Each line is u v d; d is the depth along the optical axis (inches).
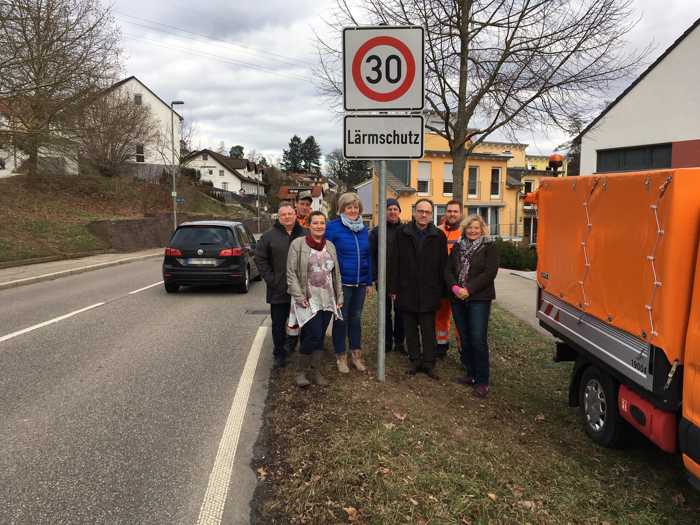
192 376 203.6
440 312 230.5
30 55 637.9
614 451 148.5
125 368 213.8
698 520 115.9
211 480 124.6
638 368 123.6
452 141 450.0
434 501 113.0
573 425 166.6
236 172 3161.9
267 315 330.0
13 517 109.4
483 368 185.0
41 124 717.3
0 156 961.5
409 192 1218.0
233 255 414.6
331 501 113.2
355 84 171.3
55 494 118.5
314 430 148.1
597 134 563.5
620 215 130.7
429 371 200.4
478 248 186.2
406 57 170.1
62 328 289.0
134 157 1562.5
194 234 418.0
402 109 171.8
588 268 149.8
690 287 109.2
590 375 157.8
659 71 505.0
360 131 172.4
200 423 158.1
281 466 131.0
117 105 1350.9
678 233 107.9
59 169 1105.4
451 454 135.0
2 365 216.8
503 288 426.6
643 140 522.6
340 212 197.5
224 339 265.1
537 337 269.1
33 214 873.5
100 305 365.4
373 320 285.9
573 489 125.1
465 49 420.5
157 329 287.6
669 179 108.3
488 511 111.6
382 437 141.0
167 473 128.2
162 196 1381.6
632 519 114.8
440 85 437.4
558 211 174.6
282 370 208.5
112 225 901.8
